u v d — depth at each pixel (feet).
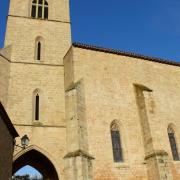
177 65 102.53
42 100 82.17
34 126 76.79
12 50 88.07
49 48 92.99
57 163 73.51
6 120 57.41
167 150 81.87
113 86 84.84
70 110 73.41
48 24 98.43
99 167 71.05
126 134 79.30
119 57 91.66
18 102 79.36
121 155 76.43
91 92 80.23
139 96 84.69
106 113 79.36
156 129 78.07
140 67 93.61
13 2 99.55
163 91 93.09
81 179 62.23
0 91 77.00
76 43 85.61
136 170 74.79
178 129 88.33
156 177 71.61
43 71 87.10
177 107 92.63
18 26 94.22
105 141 75.00
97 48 88.22
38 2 104.27
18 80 82.94
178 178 79.77
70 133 70.44
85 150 68.95
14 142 67.92
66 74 86.74
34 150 74.54
